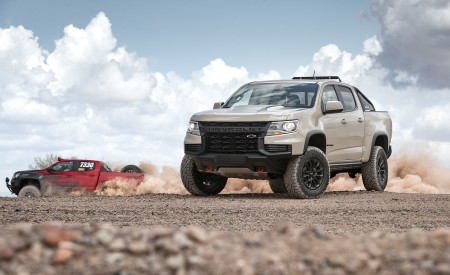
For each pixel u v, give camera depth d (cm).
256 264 335
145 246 349
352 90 1460
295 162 1266
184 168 1358
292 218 885
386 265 338
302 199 1262
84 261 339
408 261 341
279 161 1266
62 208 1016
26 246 354
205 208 1020
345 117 1393
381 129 1520
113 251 351
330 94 1377
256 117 1251
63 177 2014
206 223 823
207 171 1305
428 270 327
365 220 862
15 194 2038
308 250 360
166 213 947
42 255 346
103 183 2042
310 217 900
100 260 340
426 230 752
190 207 1037
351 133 1407
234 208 1021
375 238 401
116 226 788
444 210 1006
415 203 1145
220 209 1004
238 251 353
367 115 1477
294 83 1375
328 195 1369
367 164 1491
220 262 335
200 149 1288
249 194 1441
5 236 371
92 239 366
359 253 351
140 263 335
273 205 1083
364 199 1255
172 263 329
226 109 1323
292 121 1257
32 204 1098
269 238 386
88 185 2022
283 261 342
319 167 1301
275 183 1533
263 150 1244
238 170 1274
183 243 353
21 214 920
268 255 347
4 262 338
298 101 1329
